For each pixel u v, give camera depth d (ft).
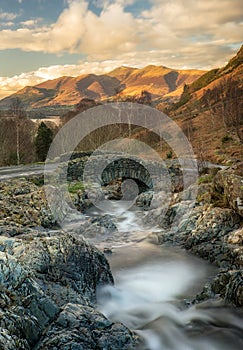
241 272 32.42
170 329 28.35
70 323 23.31
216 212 52.90
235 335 27.71
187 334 27.84
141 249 51.60
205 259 45.57
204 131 237.45
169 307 32.53
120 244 54.75
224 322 29.35
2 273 23.65
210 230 49.98
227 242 46.26
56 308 24.48
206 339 27.17
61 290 28.30
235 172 60.49
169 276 41.06
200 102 359.87
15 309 22.11
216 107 299.79
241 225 49.98
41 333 22.57
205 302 32.45
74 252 33.53
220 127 237.66
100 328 23.67
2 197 61.05
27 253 30.48
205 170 102.37
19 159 145.79
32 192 65.87
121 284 38.40
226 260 42.93
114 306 32.83
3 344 19.08
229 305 30.68
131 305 33.17
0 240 31.55
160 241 54.29
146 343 25.81
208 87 428.97
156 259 46.96
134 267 44.11
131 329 28.07
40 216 59.93
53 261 31.17
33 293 24.02
